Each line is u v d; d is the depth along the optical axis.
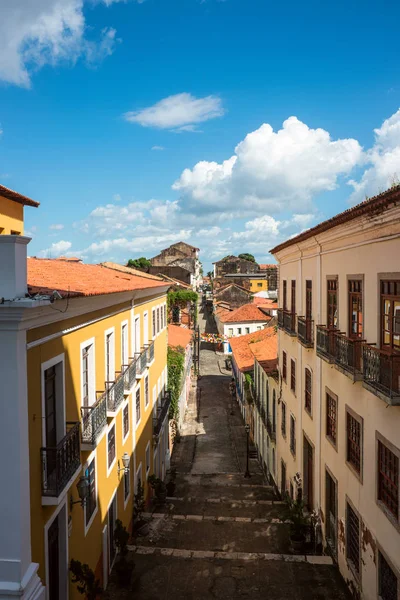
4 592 6.27
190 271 76.50
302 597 10.48
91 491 10.13
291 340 16.81
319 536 13.12
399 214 7.71
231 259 103.75
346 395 10.88
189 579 11.16
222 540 13.65
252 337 33.62
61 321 8.22
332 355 11.13
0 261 6.13
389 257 8.46
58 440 8.27
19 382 6.35
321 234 12.04
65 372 8.45
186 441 27.80
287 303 18.08
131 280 16.56
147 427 17.48
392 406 8.23
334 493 12.14
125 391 12.91
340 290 11.31
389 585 8.66
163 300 23.03
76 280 10.45
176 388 26.64
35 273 9.40
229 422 31.44
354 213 8.88
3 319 6.10
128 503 13.86
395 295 8.38
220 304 70.62
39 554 7.07
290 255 17.11
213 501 17.44
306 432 14.66
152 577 11.24
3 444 6.35
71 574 8.47
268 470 21.38
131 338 14.46
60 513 8.27
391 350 8.47
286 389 17.70
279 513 16.02
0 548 6.36
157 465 19.78
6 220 17.41
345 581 10.88
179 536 13.95
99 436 10.22
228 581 11.05
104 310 11.27
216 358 54.69
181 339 35.19
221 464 23.94
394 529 8.23
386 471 8.75
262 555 12.15
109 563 11.49
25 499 6.49
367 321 9.53
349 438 10.91
